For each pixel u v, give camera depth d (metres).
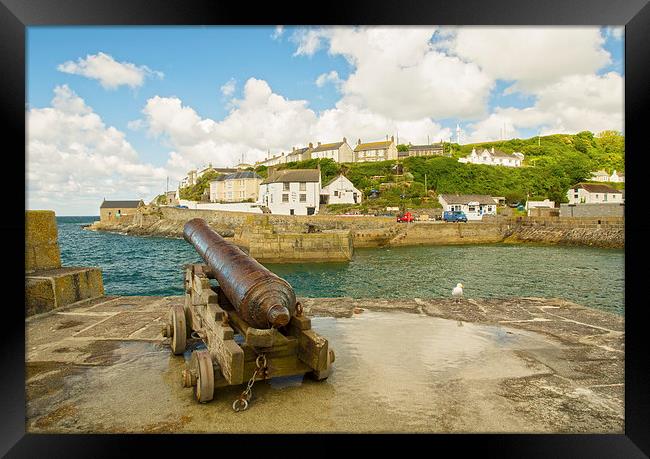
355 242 43.28
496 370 4.31
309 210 57.59
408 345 5.10
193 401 3.57
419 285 24.27
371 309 7.01
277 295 3.63
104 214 97.38
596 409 3.49
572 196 67.00
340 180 64.06
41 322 6.04
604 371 4.30
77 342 5.15
